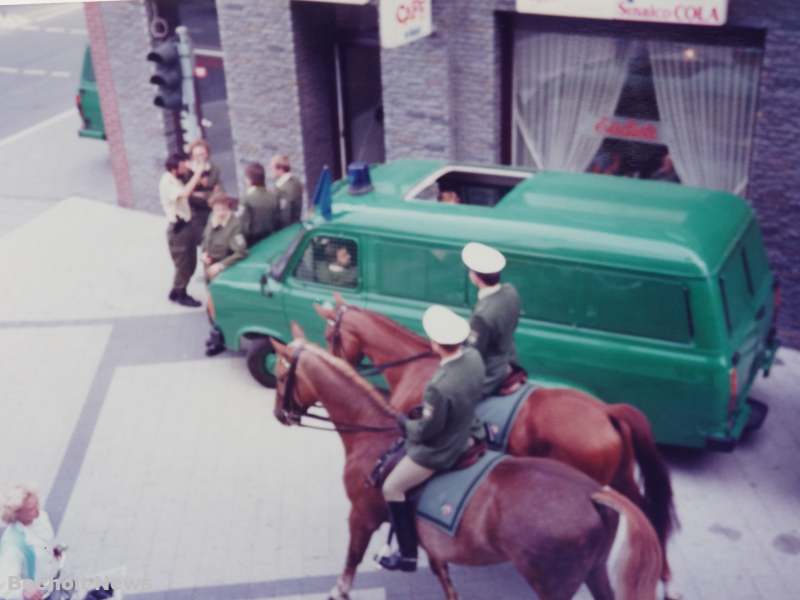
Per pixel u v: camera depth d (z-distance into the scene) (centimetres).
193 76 1258
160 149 1587
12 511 696
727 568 832
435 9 1236
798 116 1059
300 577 855
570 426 739
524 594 821
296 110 1417
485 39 1224
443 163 1109
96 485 988
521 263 912
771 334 1016
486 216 942
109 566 877
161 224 1608
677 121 1189
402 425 709
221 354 1210
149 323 1292
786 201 1101
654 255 862
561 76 1241
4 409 1121
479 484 682
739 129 1151
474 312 760
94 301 1355
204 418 1085
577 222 912
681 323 864
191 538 909
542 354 927
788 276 1130
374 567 860
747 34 1095
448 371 661
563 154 1284
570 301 903
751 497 912
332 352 870
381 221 980
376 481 722
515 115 1294
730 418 890
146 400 1124
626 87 1206
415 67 1285
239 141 1493
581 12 1125
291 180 1202
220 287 1097
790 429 1004
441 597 823
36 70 2583
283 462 1006
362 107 1471
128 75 1553
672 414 895
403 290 988
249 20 1391
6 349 1243
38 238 1566
